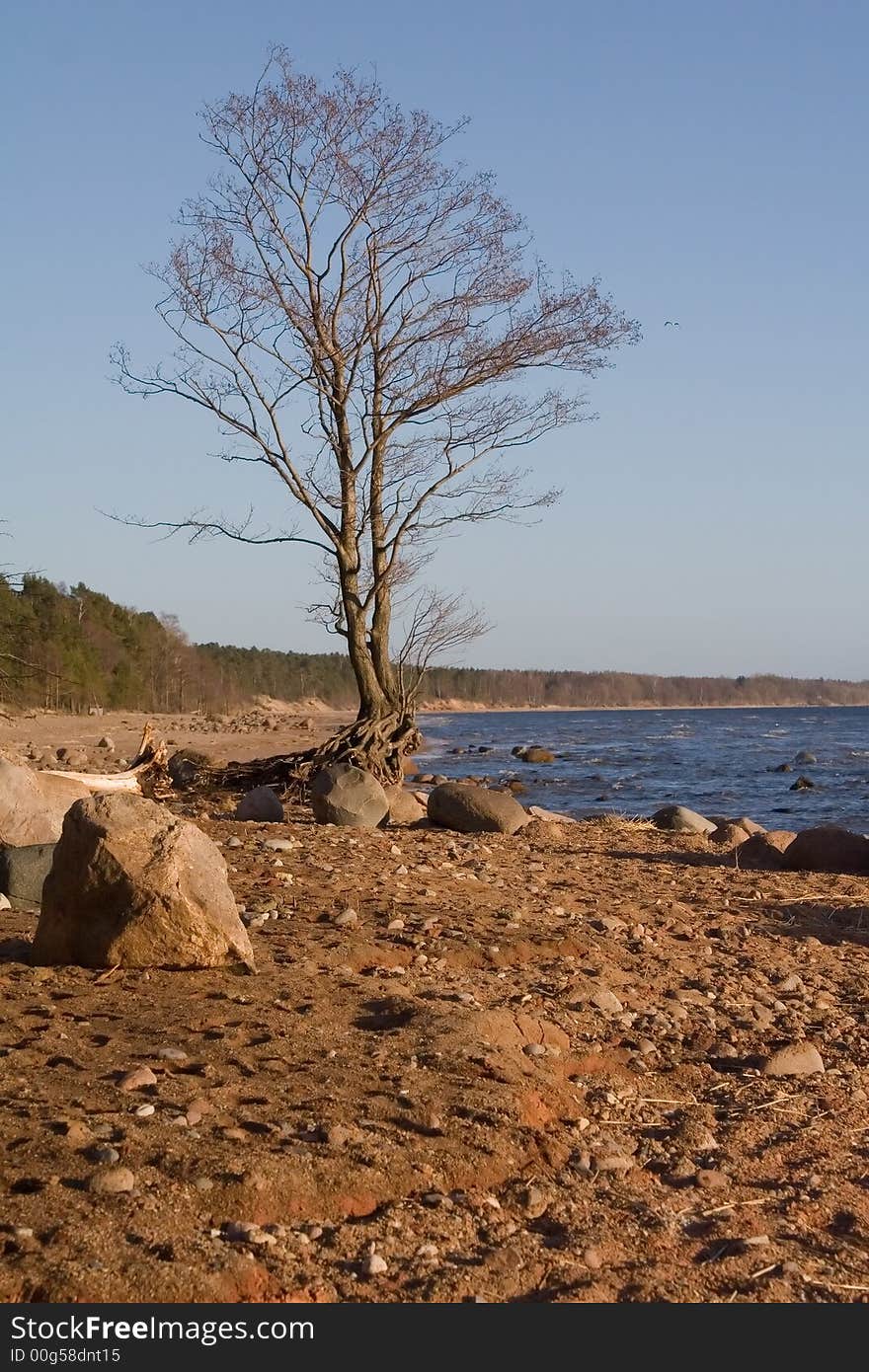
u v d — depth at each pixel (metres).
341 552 21.70
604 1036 6.89
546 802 29.83
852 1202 5.10
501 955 8.16
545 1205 4.79
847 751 56.81
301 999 6.77
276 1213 4.40
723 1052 6.85
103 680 86.94
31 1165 4.48
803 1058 6.72
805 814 27.61
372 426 21.52
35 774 12.01
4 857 9.48
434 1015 6.50
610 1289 4.18
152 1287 3.80
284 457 21.30
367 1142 4.92
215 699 117.94
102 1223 4.09
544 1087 5.87
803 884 12.90
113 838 7.22
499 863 13.16
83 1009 6.45
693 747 61.00
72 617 86.94
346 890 10.13
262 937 8.19
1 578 20.70
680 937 9.76
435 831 16.31
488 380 21.64
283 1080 5.54
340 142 20.44
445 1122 5.23
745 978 8.49
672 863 14.41
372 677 22.06
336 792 16.61
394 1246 4.29
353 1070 5.73
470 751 57.50
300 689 156.50
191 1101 5.18
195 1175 4.47
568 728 95.75
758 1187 5.21
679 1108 6.03
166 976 7.08
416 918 9.05
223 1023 6.29
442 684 198.12
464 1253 4.32
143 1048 5.85
